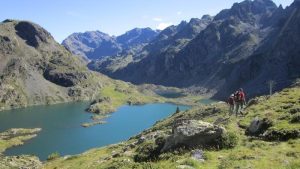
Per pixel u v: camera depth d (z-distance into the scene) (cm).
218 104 10162
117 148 7081
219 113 8544
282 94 6531
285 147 3186
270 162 2734
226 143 3403
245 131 4147
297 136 3459
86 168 5116
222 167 2650
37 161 10081
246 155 2956
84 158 6906
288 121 3959
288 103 5347
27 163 9550
